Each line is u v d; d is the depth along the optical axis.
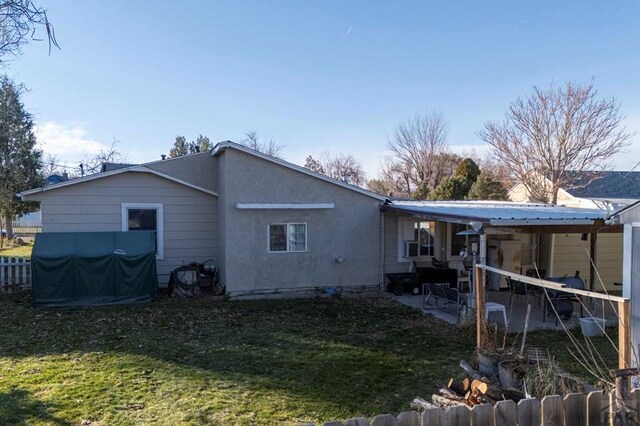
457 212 12.34
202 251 15.22
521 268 16.31
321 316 11.49
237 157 13.91
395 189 50.75
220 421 5.57
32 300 12.38
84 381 6.81
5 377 6.95
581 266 17.42
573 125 28.33
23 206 27.83
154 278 13.19
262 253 14.17
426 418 3.73
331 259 14.82
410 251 15.85
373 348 8.74
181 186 14.95
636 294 6.90
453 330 10.12
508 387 5.76
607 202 22.94
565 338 9.70
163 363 7.68
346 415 5.84
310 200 14.60
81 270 12.46
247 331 9.91
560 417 3.94
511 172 30.89
